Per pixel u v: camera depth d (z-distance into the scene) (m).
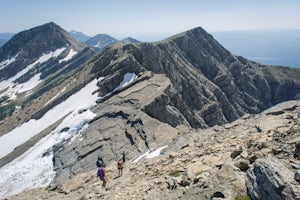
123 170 34.09
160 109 77.25
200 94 131.38
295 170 16.41
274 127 28.38
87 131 75.75
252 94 196.50
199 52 182.62
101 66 122.88
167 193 21.72
